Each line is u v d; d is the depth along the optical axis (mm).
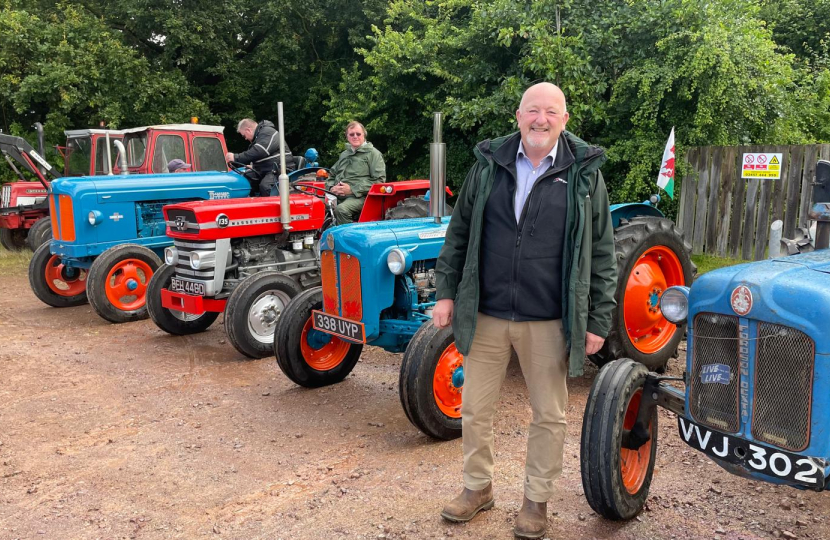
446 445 3631
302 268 6086
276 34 14375
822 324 2125
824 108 10078
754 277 2291
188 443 3729
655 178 8875
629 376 2654
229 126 15750
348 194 6707
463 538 2648
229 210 5598
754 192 7879
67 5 13773
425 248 4141
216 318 6426
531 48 9141
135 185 6996
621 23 8969
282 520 2859
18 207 9891
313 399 4445
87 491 3168
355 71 13609
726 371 2369
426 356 3516
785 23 12609
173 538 2740
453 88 11188
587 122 9336
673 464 3293
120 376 4973
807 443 2184
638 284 4297
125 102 13320
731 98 8258
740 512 2809
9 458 3549
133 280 6633
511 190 2535
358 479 3232
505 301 2564
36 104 13547
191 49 13969
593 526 2711
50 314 7113
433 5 13039
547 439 2615
